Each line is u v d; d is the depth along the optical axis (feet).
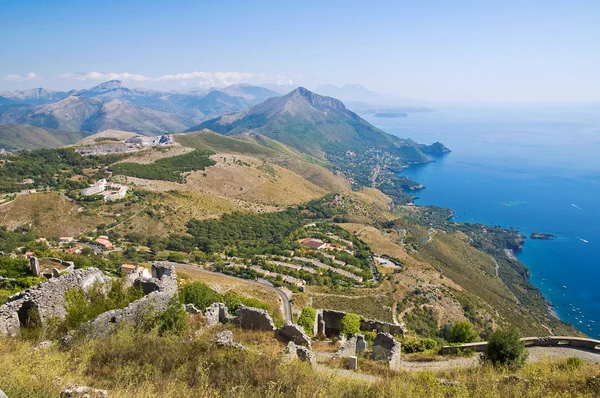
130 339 51.62
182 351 49.57
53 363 41.16
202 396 37.68
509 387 47.50
